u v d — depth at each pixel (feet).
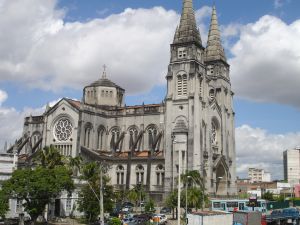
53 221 245.65
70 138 363.56
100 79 429.79
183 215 269.64
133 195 305.53
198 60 359.05
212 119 374.02
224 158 372.38
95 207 213.05
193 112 338.75
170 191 310.65
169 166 336.29
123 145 379.76
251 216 195.42
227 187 375.25
